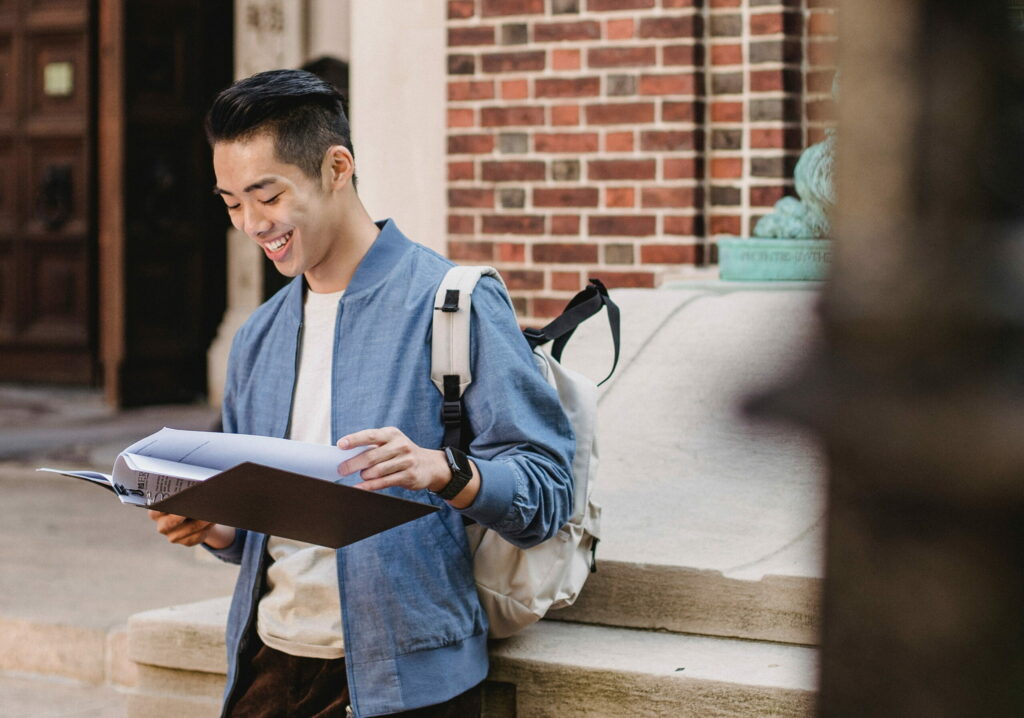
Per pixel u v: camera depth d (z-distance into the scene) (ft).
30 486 18.39
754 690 6.95
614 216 14.25
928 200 1.04
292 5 24.25
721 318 11.45
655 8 13.94
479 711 6.40
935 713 1.09
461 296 5.93
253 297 26.32
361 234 6.17
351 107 15.16
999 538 1.05
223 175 5.79
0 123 28.14
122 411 25.59
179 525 6.31
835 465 1.10
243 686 6.33
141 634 8.57
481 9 14.58
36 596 12.55
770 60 13.84
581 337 11.69
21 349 28.53
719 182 14.17
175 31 26.04
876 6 1.05
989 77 1.03
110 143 25.39
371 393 5.91
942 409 1.03
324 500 5.02
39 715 10.83
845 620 1.13
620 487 9.72
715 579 7.93
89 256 27.71
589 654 7.53
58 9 27.55
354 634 5.82
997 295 1.02
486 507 5.55
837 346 1.08
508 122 14.57
